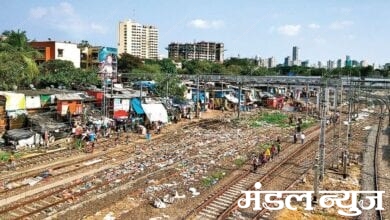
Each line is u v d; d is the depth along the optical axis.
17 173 32.22
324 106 32.69
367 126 69.81
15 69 53.09
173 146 45.47
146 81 75.94
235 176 34.66
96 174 33.22
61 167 34.69
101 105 54.28
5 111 43.25
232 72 122.81
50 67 68.69
